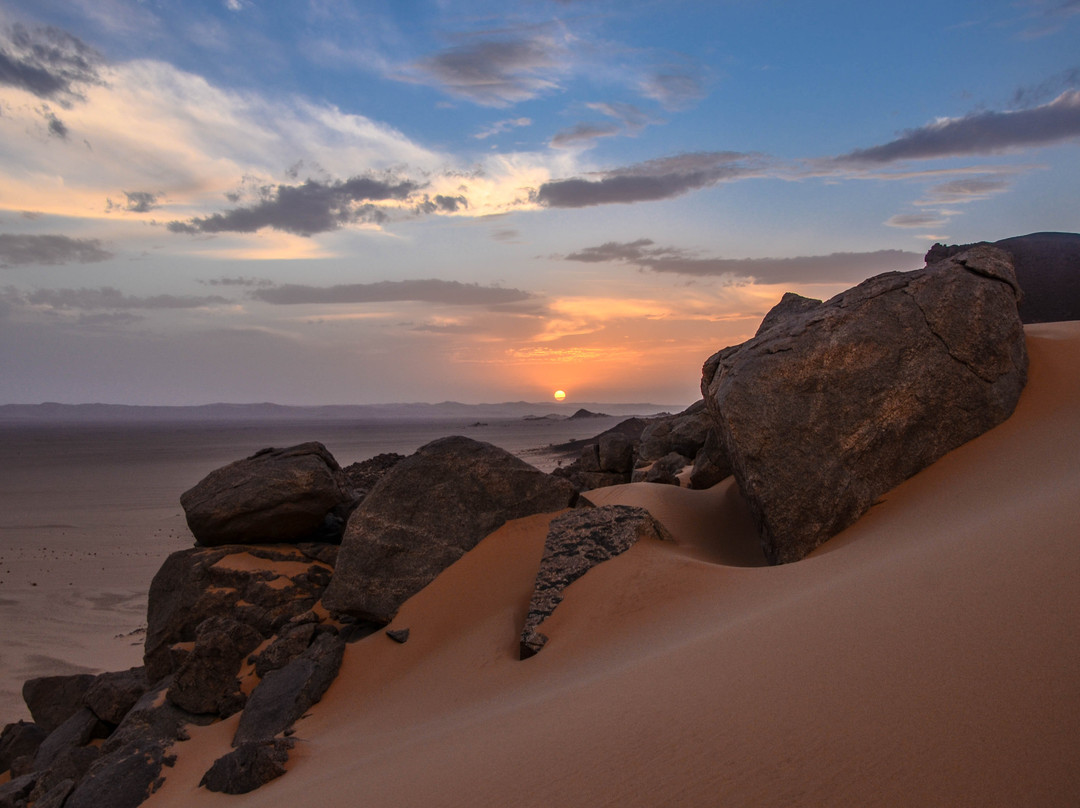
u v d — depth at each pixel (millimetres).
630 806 4605
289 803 7344
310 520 17203
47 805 10547
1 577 38656
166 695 12883
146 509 65188
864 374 13125
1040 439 12031
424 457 15336
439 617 13070
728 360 14570
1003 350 13633
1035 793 3576
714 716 5520
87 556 44219
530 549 14086
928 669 5160
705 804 4359
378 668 12211
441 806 5629
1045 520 7598
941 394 13094
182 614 15289
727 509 16906
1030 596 5777
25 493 79875
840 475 12398
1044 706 4234
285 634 13438
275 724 11078
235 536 16953
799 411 12828
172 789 9984
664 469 26453
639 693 6625
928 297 13922
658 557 11844
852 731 4656
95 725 14500
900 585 7211
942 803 3713
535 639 10648
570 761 5578
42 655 26219
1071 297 28422
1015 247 31625
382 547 14266
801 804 4062
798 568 10500
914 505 11758
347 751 9062
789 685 5672
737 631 7676
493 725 7512
